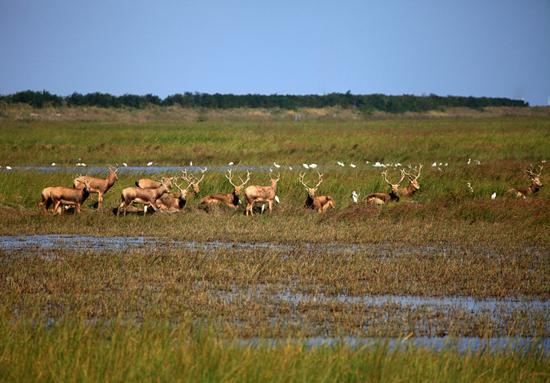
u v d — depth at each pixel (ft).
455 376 130.00
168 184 333.83
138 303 179.22
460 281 205.87
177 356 130.82
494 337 160.04
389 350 145.38
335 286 199.11
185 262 222.28
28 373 127.24
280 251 244.63
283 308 175.42
